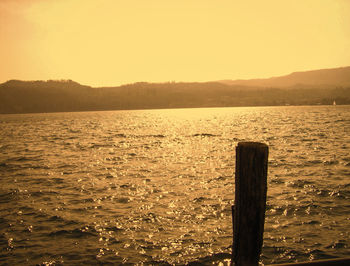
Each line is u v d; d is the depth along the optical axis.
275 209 14.62
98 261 10.13
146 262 10.08
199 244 11.27
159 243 11.43
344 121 86.12
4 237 12.08
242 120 113.94
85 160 32.06
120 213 14.72
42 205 16.17
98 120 151.62
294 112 176.88
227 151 37.19
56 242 11.59
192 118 149.25
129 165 28.55
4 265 9.92
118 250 10.89
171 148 41.41
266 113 176.75
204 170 25.42
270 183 19.67
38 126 113.06
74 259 10.28
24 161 31.95
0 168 27.84
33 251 10.87
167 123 112.12
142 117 180.00
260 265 9.76
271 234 11.88
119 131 77.50
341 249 10.55
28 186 20.47
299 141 43.69
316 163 26.17
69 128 95.88
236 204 3.95
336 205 14.91
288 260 9.99
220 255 10.45
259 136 53.78
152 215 14.38
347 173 21.83
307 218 13.38
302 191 17.52
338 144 38.53
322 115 127.50
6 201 17.05
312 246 10.81
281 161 27.70
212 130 72.25
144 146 44.44
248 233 3.87
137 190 19.06
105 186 20.23
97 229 12.77
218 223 13.26
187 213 14.58
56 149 42.72
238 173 3.87
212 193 18.06
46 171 26.03
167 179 22.12
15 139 61.69
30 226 13.19
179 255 10.48
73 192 18.80
